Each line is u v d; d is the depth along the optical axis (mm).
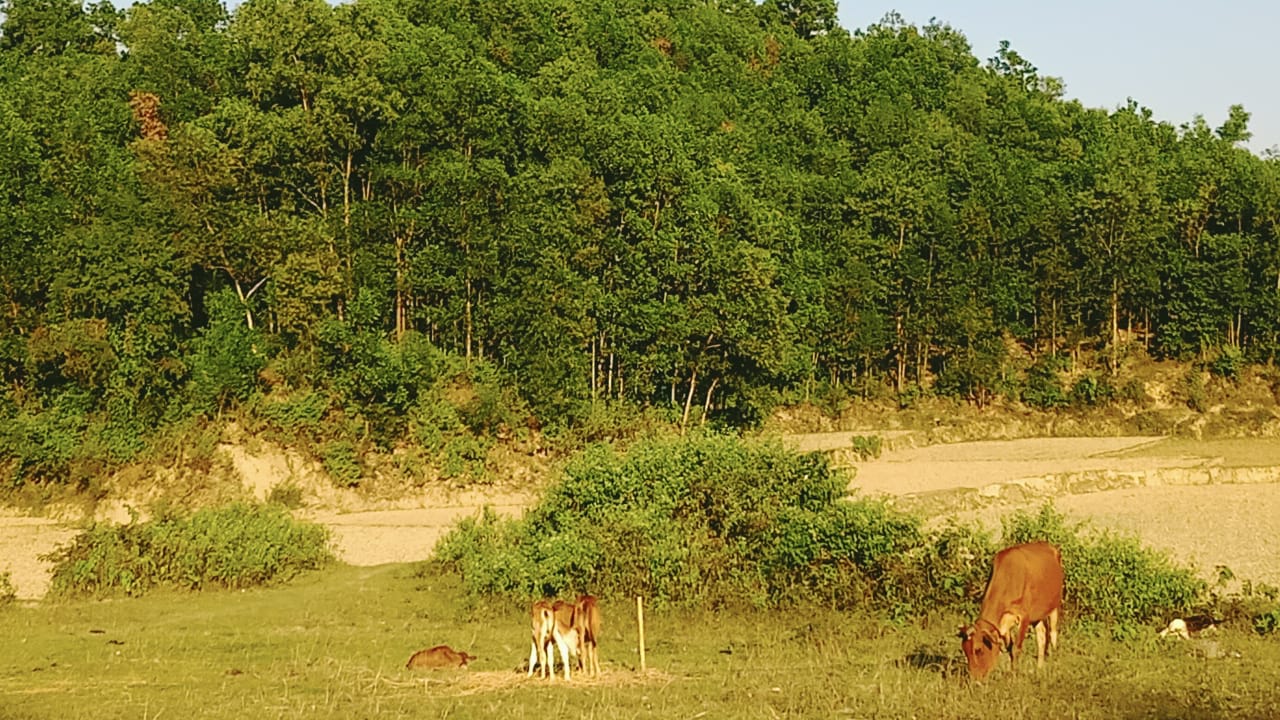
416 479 62656
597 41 111562
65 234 63469
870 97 116875
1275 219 89875
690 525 32188
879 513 30297
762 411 75375
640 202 75125
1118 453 73500
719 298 71312
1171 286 87688
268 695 19844
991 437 80438
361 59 72562
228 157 68062
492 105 76562
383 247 70750
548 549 31656
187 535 37531
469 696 19438
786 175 93625
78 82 80500
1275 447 76812
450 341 72250
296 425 62500
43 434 59094
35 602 34906
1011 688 18516
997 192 92625
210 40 85312
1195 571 29859
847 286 82125
